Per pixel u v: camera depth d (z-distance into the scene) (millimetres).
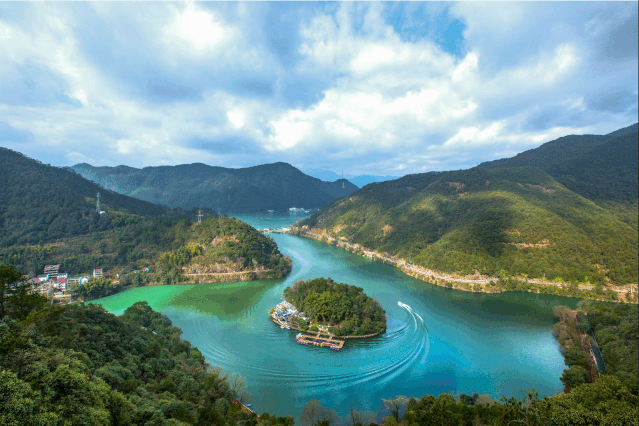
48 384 48344
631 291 181625
